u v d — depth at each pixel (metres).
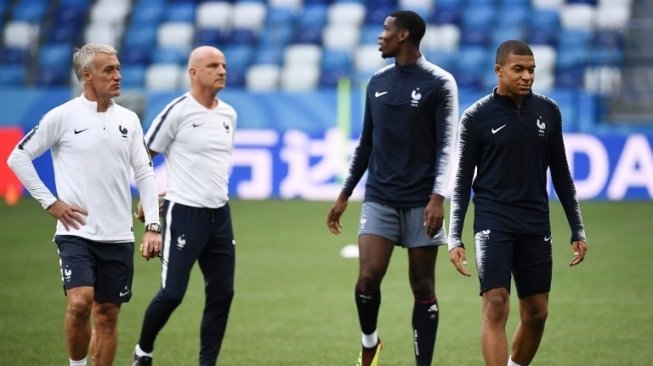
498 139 23.80
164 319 26.56
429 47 80.81
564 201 24.72
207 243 27.11
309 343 31.83
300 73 81.50
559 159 24.53
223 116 27.47
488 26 84.00
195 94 27.33
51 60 82.81
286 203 64.69
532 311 24.33
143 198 24.77
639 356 29.80
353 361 29.47
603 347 30.98
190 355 30.03
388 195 26.22
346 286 41.44
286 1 88.38
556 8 85.38
